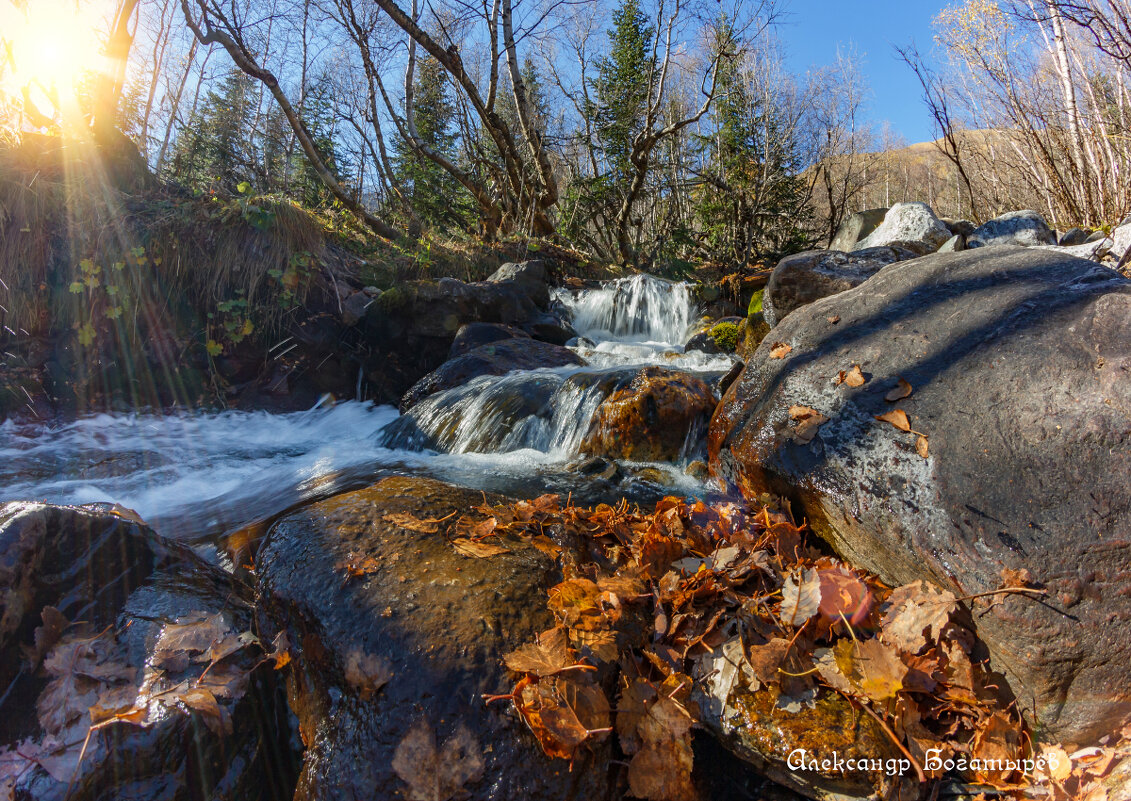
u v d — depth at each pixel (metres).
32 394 5.17
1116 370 1.80
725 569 1.95
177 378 5.76
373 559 1.87
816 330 2.75
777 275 4.58
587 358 5.98
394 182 12.44
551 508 2.45
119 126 7.10
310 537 2.00
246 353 6.06
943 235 5.96
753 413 2.64
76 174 5.83
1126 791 1.29
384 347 6.36
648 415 3.46
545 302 7.73
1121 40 5.64
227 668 1.79
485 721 1.44
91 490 3.69
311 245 6.42
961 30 7.64
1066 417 1.78
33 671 1.68
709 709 1.56
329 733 1.53
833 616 1.68
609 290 8.64
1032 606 1.51
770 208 14.37
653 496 2.96
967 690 1.52
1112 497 1.59
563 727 1.40
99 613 1.88
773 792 1.52
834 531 2.11
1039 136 7.64
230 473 4.06
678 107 17.95
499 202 11.88
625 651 1.67
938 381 2.12
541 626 1.65
